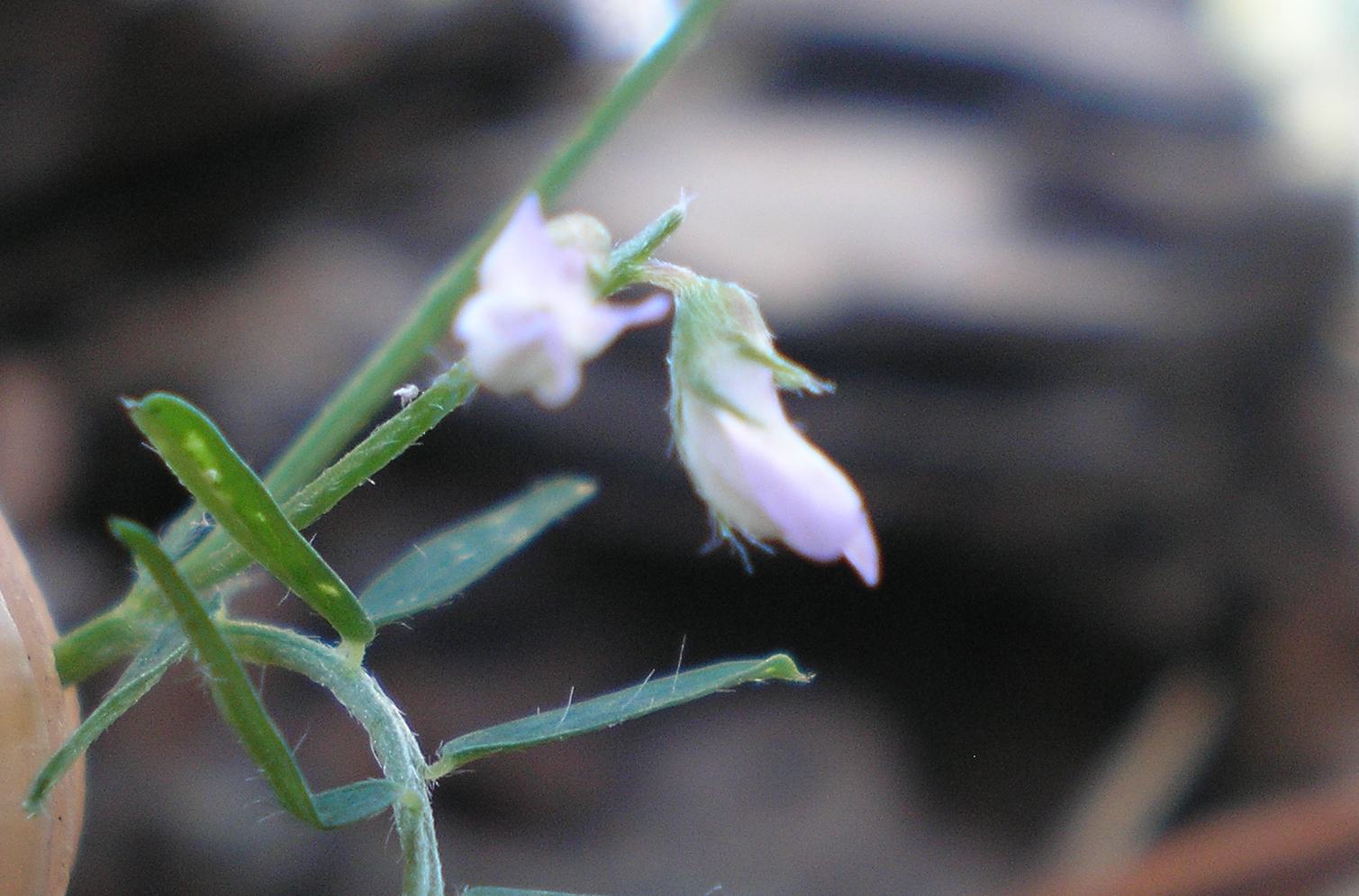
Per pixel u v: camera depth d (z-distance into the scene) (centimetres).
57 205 24
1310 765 24
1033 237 23
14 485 22
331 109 25
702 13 10
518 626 24
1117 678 25
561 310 9
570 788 23
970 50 26
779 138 25
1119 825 23
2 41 22
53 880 9
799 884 22
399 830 9
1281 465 25
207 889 19
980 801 24
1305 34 29
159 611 10
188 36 23
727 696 24
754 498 9
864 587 24
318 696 22
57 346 24
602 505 23
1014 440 22
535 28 26
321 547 22
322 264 24
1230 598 25
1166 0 28
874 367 22
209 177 24
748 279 22
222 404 23
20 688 9
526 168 25
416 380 13
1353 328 25
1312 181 25
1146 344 23
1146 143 25
